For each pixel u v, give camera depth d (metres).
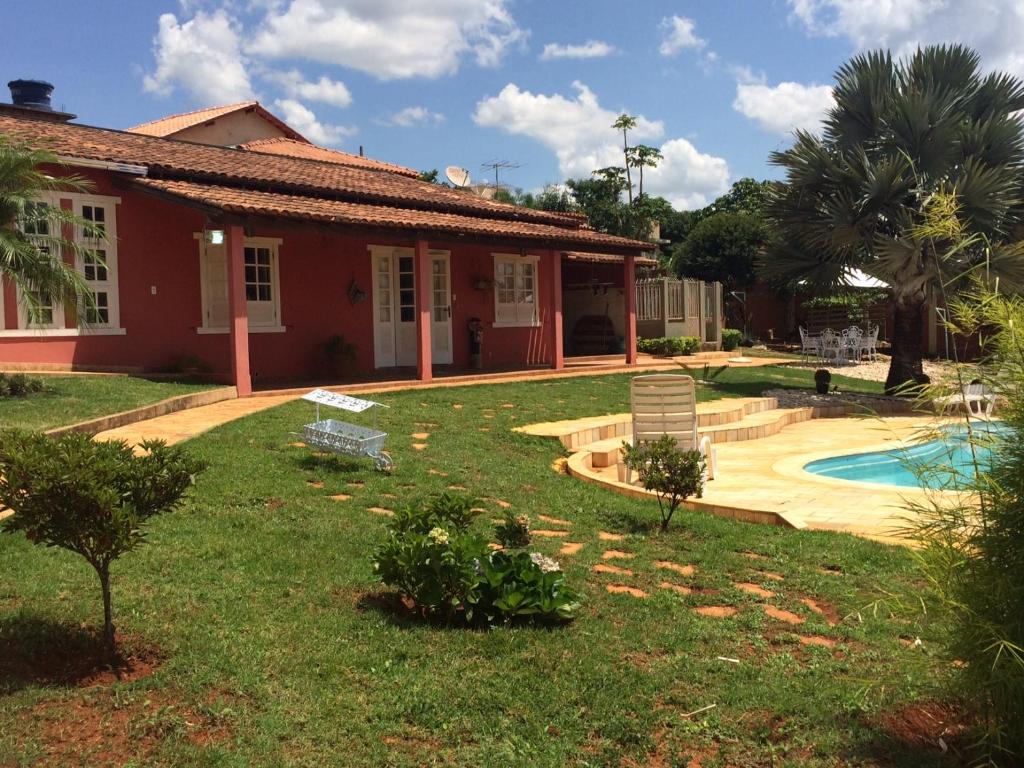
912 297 17.84
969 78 17.67
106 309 13.87
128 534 3.78
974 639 3.22
